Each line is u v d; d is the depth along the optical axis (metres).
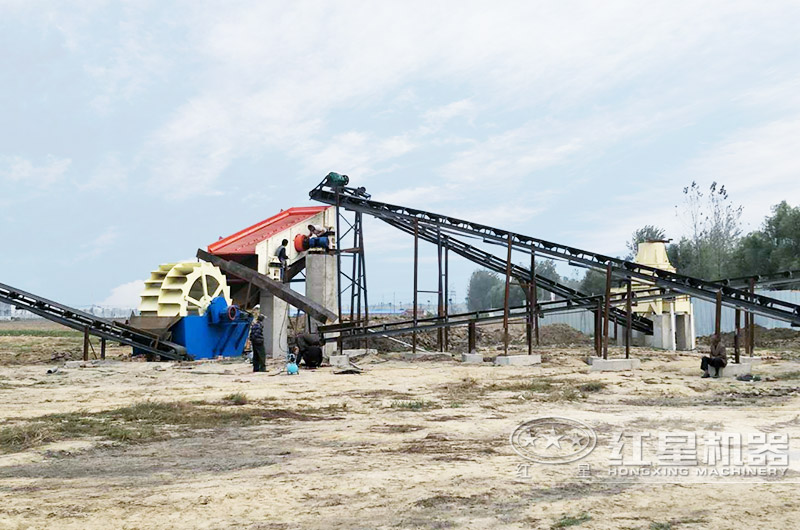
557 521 6.61
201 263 39.50
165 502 7.56
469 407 16.62
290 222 44.16
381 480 8.52
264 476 8.90
